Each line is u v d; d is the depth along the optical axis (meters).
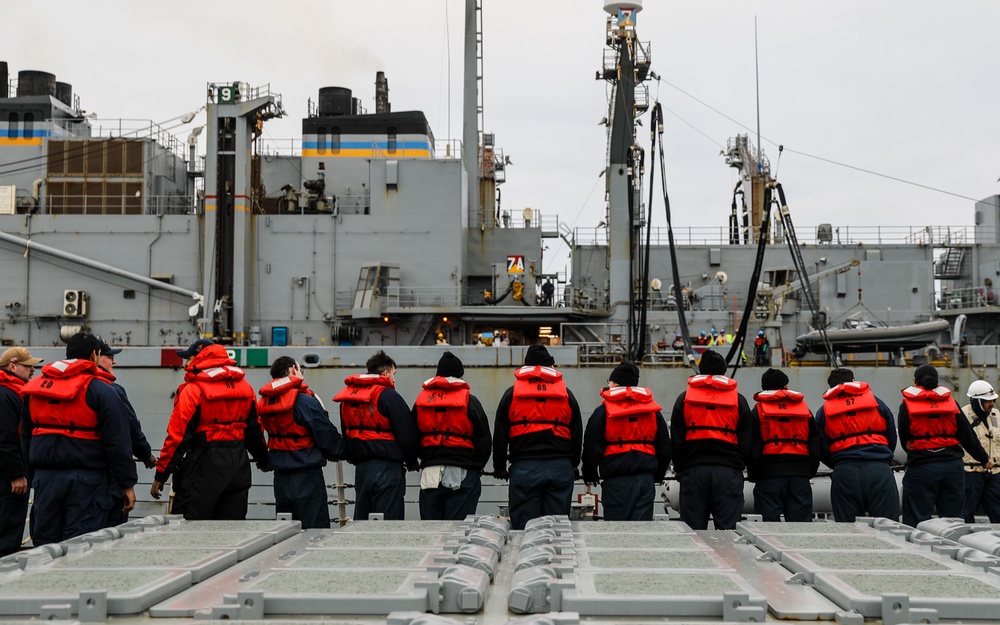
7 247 24.25
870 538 5.17
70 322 23.98
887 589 3.80
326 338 23.80
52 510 8.55
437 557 4.38
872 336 21.23
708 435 10.25
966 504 13.04
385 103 33.22
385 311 23.38
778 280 28.20
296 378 10.33
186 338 23.88
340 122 27.42
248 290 23.92
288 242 24.08
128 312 24.05
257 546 5.00
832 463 10.91
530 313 23.66
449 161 24.25
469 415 10.34
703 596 3.68
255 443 10.01
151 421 20.22
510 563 4.80
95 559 4.47
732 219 37.09
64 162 25.75
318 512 10.35
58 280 24.19
